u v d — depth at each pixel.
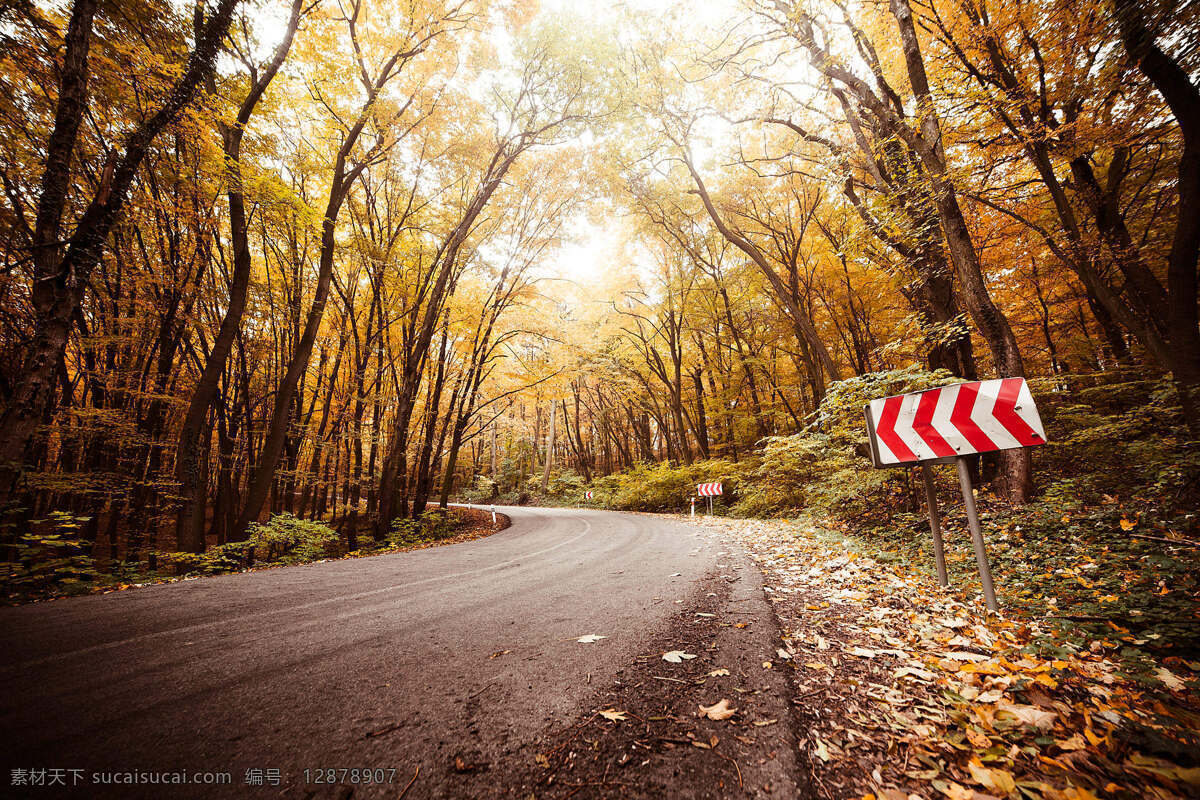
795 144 13.41
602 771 1.47
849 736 1.65
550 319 21.78
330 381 13.91
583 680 2.20
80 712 1.91
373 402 14.25
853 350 17.00
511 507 27.97
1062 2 5.56
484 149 15.49
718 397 18.25
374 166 13.97
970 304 6.50
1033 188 8.48
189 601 4.04
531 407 39.00
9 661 2.52
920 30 7.95
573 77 14.08
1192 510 4.46
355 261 14.24
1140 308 8.65
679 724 1.76
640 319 22.17
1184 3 4.52
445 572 5.61
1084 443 6.96
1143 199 8.76
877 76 8.41
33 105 6.36
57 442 9.39
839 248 9.99
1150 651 2.55
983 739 1.60
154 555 8.52
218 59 7.01
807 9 8.69
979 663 2.27
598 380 28.92
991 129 7.05
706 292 18.22
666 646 2.67
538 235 17.97
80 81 5.38
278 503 16.69
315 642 2.86
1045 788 1.32
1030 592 3.62
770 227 15.41
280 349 13.47
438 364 16.81
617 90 13.74
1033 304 12.20
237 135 8.35
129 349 9.34
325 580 5.08
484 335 18.34
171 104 6.27
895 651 2.47
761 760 1.51
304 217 9.09
